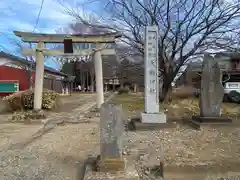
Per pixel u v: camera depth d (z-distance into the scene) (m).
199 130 7.65
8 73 21.95
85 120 10.42
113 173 4.02
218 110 8.18
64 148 6.00
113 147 4.15
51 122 10.01
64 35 11.56
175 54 15.25
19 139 7.03
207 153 5.21
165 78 15.52
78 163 4.92
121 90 37.91
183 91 18.45
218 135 6.95
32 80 23.31
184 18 14.06
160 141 6.45
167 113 11.50
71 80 41.34
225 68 20.11
